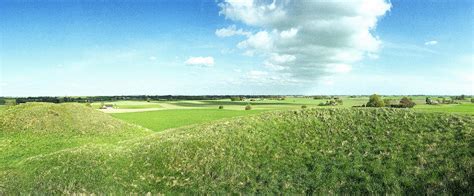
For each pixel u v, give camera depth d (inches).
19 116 2044.8
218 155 1115.9
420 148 989.8
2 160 1400.1
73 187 981.2
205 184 956.0
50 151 1560.0
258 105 6373.0
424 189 798.5
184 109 5403.5
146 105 6702.8
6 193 964.0
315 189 870.4
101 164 1115.3
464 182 786.8
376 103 3740.2
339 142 1125.7
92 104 6658.5
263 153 1106.1
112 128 2060.8
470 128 1063.0
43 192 962.1
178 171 1050.1
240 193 890.7
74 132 1898.4
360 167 932.6
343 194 834.8
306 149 1101.7
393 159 946.1
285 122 1364.4
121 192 949.8
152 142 1325.0
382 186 838.5
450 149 948.0
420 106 4399.6
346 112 1409.9
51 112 2114.9
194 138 1278.3
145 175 1050.1
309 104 6402.6
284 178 939.3
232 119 1544.0
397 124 1208.8
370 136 1137.4
